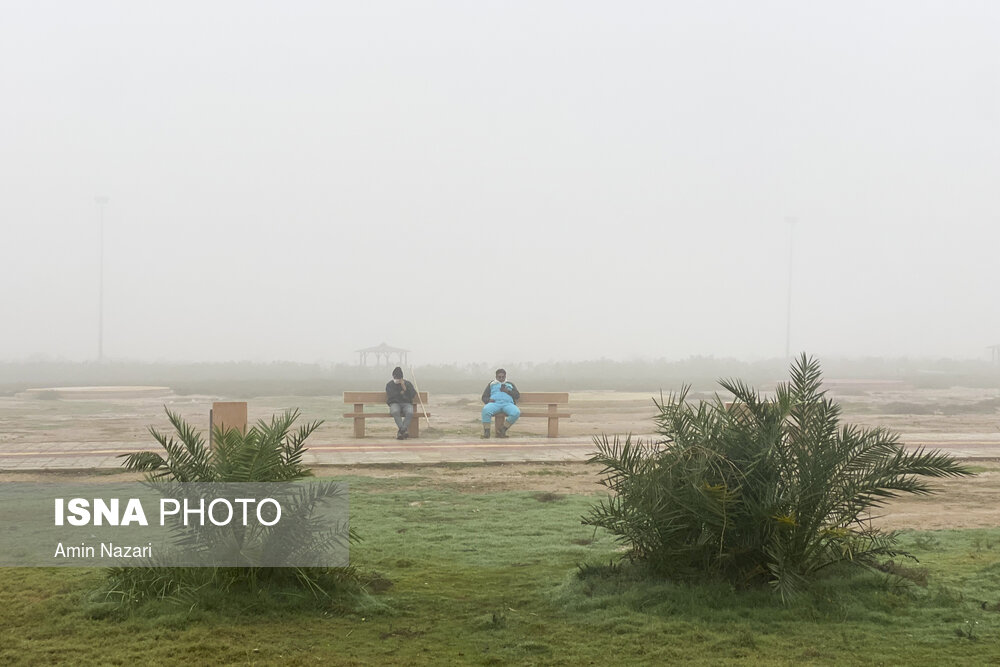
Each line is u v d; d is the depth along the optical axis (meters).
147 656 5.14
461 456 15.46
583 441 18.19
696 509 6.34
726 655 5.24
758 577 6.49
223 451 6.46
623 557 7.23
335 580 6.62
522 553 8.20
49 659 5.08
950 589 6.58
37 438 18.02
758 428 6.66
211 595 6.11
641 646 5.41
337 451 16.23
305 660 5.14
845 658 5.16
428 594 6.72
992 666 4.99
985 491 12.24
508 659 5.21
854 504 6.68
